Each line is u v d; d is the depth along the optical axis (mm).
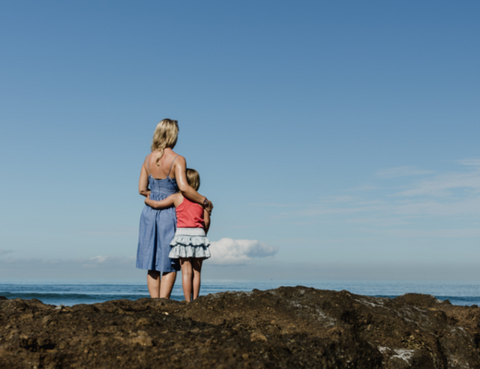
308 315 3750
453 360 3664
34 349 2773
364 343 3324
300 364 2768
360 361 3205
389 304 4207
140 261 5199
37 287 39469
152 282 5301
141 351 2711
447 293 41531
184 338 2926
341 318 3660
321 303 3828
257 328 3539
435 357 3514
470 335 3850
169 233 5082
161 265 5047
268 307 3865
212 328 3230
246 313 3760
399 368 3324
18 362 2609
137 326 3152
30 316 3410
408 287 55719
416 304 5184
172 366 2551
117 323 3219
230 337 2969
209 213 5172
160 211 5133
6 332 3068
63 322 3262
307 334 3299
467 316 4430
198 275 5082
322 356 2941
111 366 2600
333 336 3258
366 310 3816
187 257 4855
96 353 2740
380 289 50625
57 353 2732
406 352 3471
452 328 3928
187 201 4980
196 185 5172
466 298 31094
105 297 26312
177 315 3840
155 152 5180
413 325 3838
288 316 3762
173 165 5047
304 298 3965
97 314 3494
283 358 2740
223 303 3893
